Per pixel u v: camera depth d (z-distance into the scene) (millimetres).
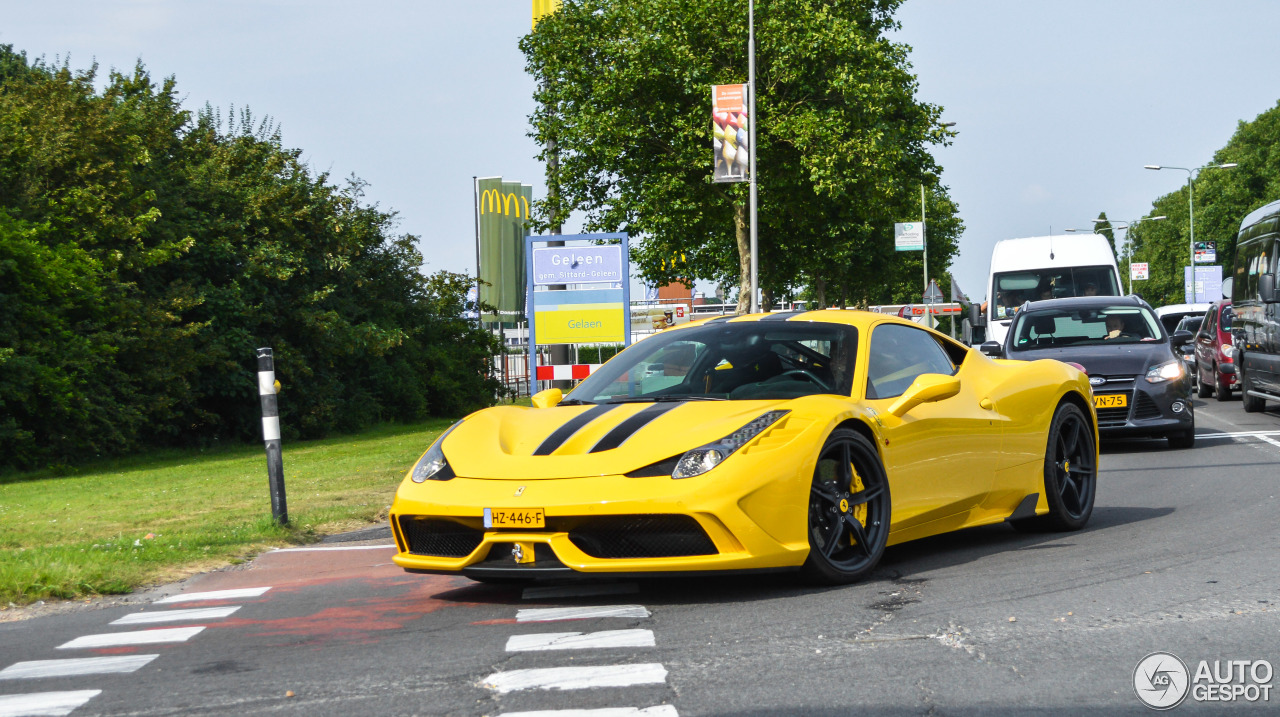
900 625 4148
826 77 31766
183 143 25656
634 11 32656
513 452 4949
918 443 5539
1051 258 19984
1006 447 6207
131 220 21500
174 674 3877
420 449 16672
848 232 39531
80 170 20750
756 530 4598
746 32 31109
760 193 32406
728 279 44969
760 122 31219
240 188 25094
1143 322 13172
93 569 6055
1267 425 14312
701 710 3176
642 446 4738
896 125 36344
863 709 3143
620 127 32094
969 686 3342
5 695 3680
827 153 30750
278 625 4707
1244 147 84875
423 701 3375
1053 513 6555
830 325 5836
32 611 5383
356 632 4473
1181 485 8805
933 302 46094
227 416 24625
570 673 3613
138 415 20641
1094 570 5203
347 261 26062
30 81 24234
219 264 24000
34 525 9195
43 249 19000
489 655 3918
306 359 25797
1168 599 4508
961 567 5406
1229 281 20875
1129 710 3102
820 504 4953
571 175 33719
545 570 4617
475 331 32750
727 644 3939
